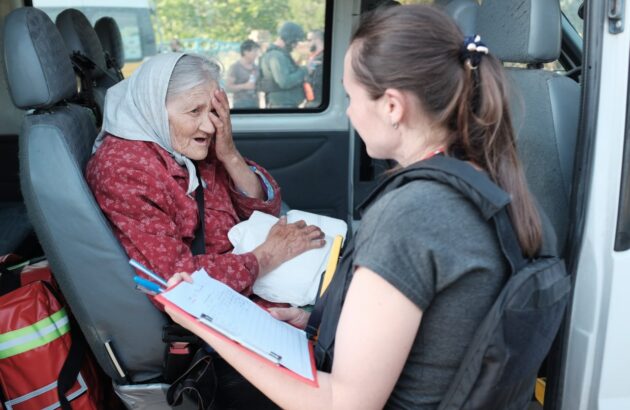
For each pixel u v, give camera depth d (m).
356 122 1.04
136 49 3.01
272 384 1.03
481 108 0.98
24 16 1.59
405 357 0.96
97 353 1.70
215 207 2.00
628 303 1.37
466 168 0.95
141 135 1.76
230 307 1.22
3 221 2.82
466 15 1.90
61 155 1.56
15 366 1.67
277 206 2.23
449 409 1.00
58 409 1.72
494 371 0.95
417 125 1.00
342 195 3.30
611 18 1.27
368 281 0.94
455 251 0.93
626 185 1.33
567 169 1.56
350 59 1.02
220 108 1.87
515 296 0.93
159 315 1.64
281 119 3.16
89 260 1.59
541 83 1.58
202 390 1.56
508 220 0.97
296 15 2.97
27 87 1.58
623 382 1.41
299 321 1.50
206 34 2.98
